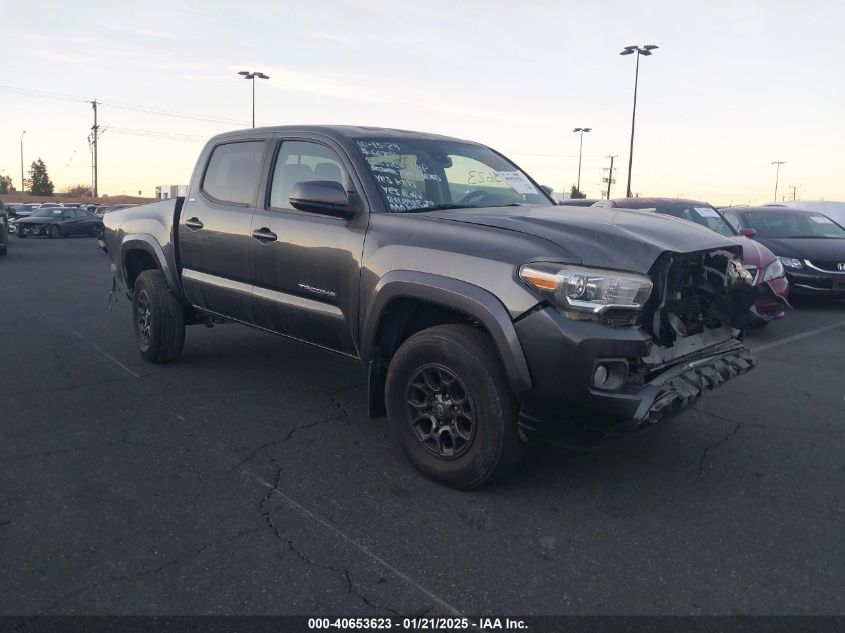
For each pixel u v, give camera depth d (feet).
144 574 9.66
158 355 20.29
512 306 11.05
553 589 9.45
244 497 12.07
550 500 12.07
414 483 12.70
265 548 10.39
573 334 10.61
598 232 11.85
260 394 18.03
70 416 16.14
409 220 13.05
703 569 9.97
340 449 14.32
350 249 13.66
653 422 11.22
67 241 95.40
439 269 12.02
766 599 9.27
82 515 11.32
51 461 13.48
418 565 9.99
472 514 11.53
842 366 21.75
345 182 14.35
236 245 16.43
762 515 11.63
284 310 15.40
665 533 10.99
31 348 23.08
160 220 19.39
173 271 18.99
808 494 12.46
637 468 13.47
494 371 11.40
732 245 12.91
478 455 11.70
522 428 11.55
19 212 127.65
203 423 15.79
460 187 15.35
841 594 9.40
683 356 12.35
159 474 12.97
